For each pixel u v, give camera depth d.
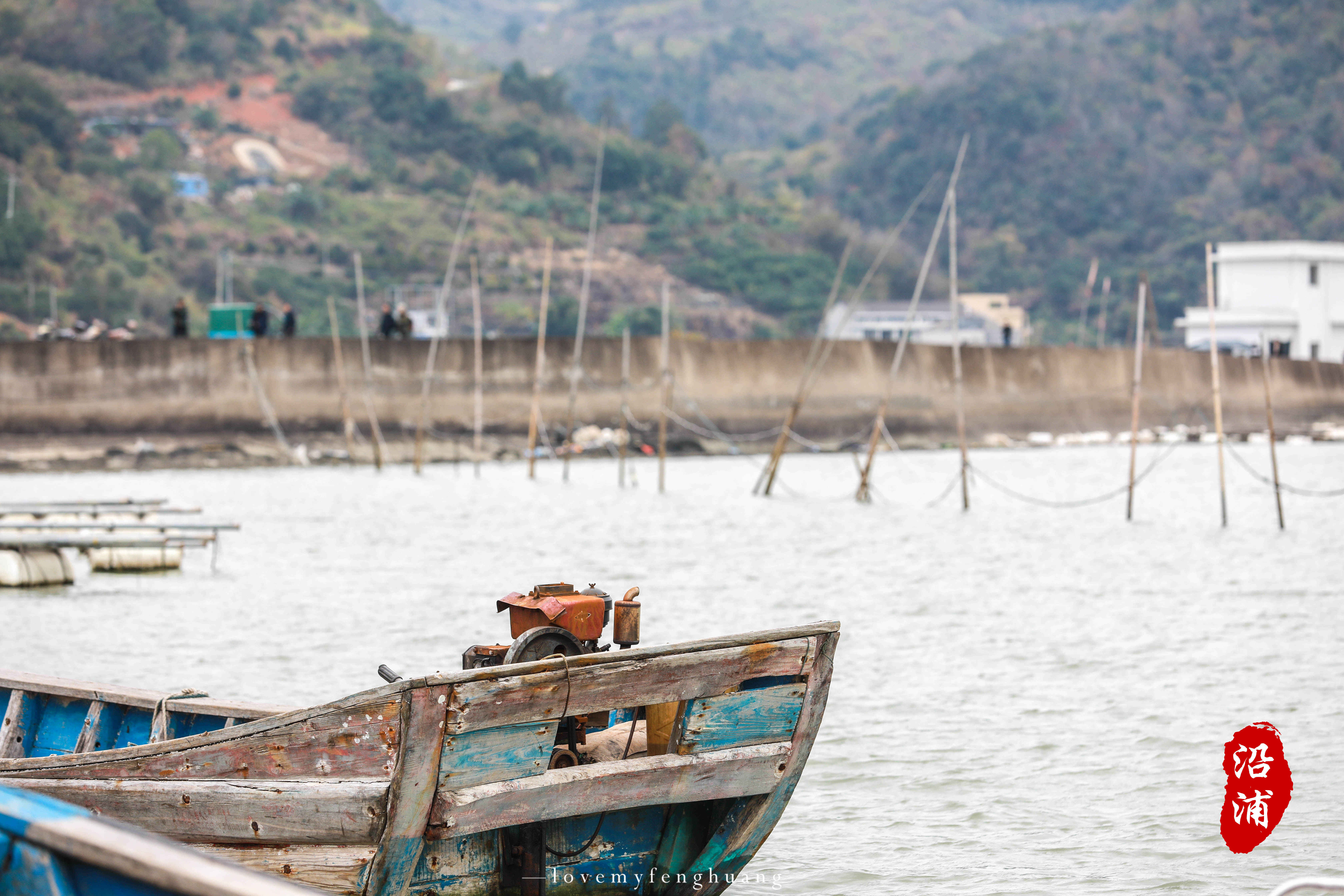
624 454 130.12
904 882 25.75
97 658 47.06
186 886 11.50
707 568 73.31
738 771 22.42
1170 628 53.66
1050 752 34.59
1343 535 89.69
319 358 158.88
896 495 125.62
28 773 22.44
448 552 80.06
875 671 45.12
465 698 19.69
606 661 20.95
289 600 61.09
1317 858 26.72
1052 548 83.19
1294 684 42.50
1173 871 26.12
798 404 120.31
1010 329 197.25
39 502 93.75
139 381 154.50
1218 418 94.75
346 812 19.64
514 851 21.20
